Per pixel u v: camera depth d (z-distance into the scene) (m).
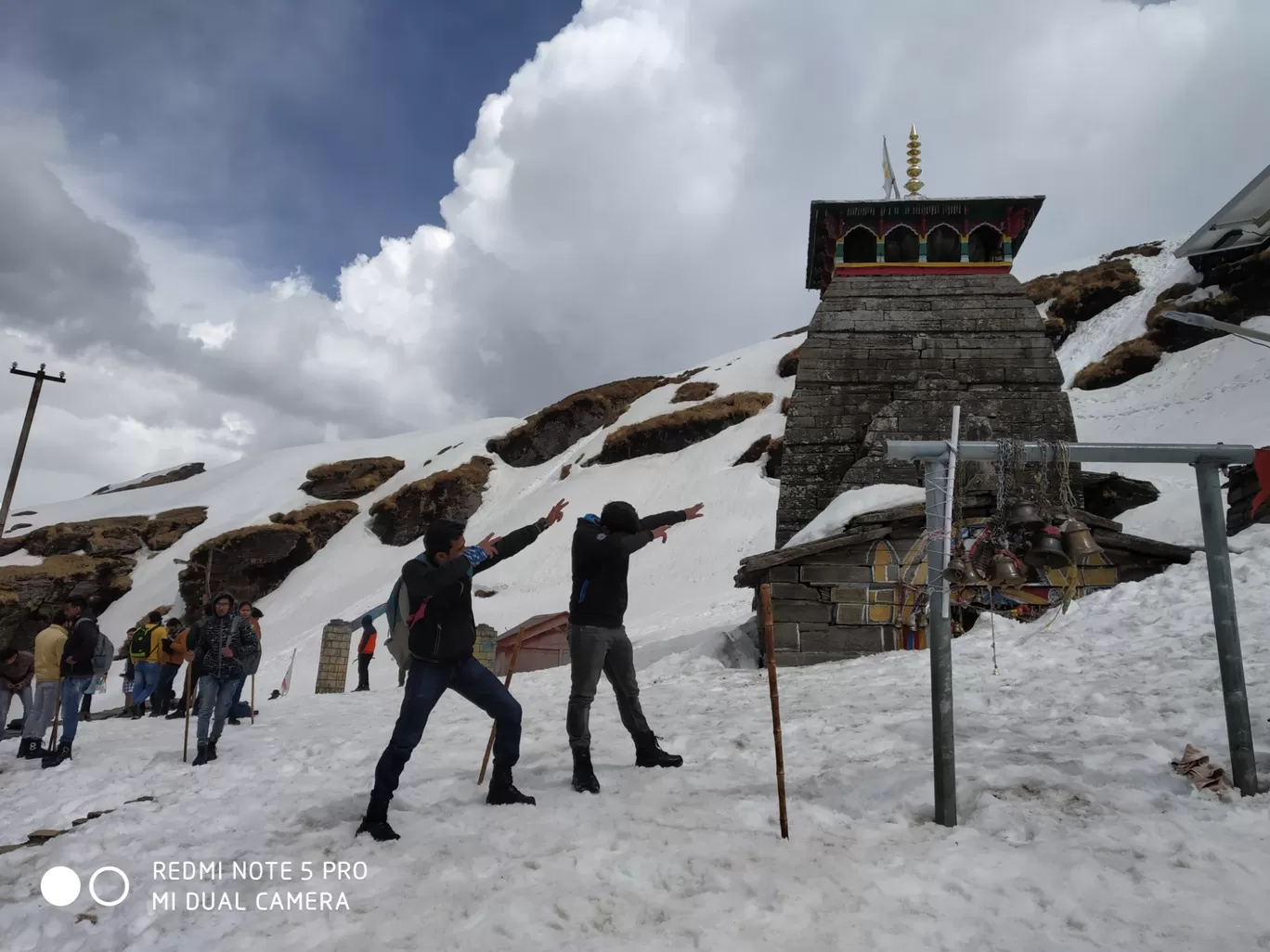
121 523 98.88
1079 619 12.48
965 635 13.33
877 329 20.58
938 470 5.64
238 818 6.09
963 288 20.83
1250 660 8.85
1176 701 7.57
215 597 9.07
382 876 4.49
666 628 32.62
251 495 111.06
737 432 79.31
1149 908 3.72
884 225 21.62
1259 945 3.34
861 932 3.56
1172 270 87.38
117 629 82.38
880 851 4.55
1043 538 5.44
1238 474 16.14
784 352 102.25
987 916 3.71
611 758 7.23
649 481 76.75
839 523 15.30
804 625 14.30
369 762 7.97
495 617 55.12
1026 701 8.45
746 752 7.02
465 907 3.96
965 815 5.12
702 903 3.92
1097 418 67.69
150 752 9.81
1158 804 5.10
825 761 6.59
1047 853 4.36
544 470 98.12
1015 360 19.94
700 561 54.94
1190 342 73.38
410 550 86.94
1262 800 5.06
